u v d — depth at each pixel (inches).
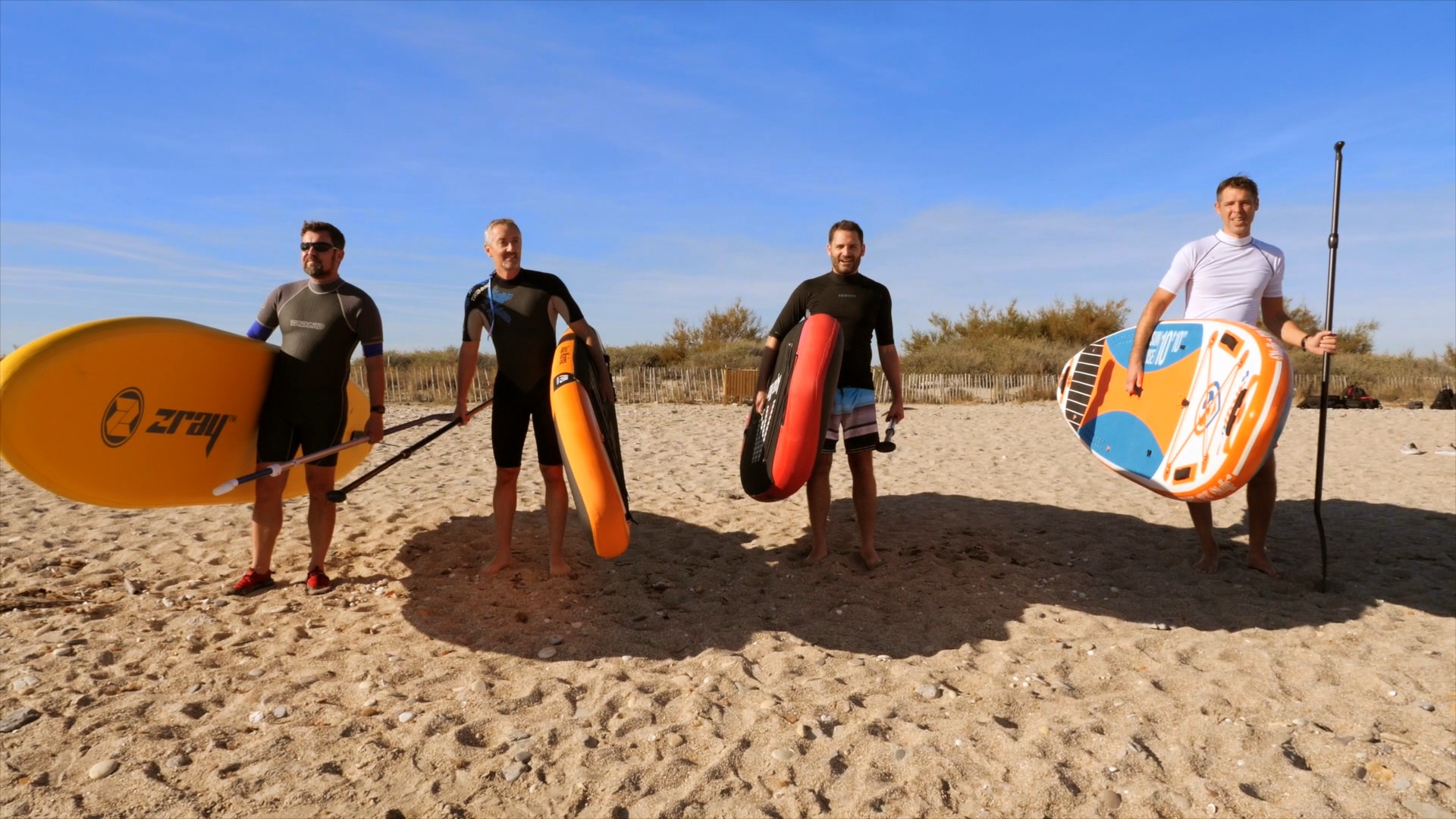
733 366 864.9
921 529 207.0
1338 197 163.2
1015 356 855.1
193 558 177.3
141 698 112.2
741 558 182.5
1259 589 165.9
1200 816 90.6
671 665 127.6
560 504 165.9
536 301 158.1
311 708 110.8
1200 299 169.0
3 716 106.2
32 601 149.6
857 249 164.9
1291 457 341.1
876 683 122.6
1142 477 168.1
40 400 123.3
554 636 137.8
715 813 89.7
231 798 89.7
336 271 154.9
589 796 92.4
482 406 170.9
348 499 236.5
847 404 171.3
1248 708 115.9
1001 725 109.5
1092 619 148.9
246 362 151.5
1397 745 105.1
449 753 99.7
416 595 155.5
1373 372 781.9
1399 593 163.2
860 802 92.0
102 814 86.6
